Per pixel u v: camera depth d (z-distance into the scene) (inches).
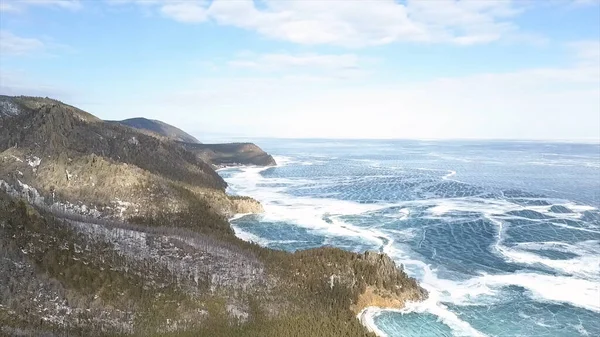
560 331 3159.5
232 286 3191.4
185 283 3090.6
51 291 2640.3
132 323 2620.6
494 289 3850.9
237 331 2689.5
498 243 5216.5
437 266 4424.2
